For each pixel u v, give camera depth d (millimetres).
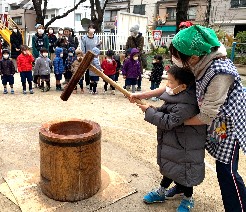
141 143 4113
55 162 2412
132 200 2646
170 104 2213
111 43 14320
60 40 9938
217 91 1852
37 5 18844
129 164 3383
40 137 2453
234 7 22625
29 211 2387
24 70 7188
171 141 2225
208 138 2164
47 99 6773
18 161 3367
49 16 37156
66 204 2496
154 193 2584
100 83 9219
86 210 2438
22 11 33719
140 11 31312
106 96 7285
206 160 3596
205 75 1899
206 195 2809
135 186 2891
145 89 8344
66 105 6227
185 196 2445
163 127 2188
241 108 1957
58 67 7668
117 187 2793
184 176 2215
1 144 3873
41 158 2504
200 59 1897
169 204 2613
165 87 2469
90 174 2531
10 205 2502
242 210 2076
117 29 15070
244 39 13758
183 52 1853
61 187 2475
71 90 2365
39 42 9617
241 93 1950
